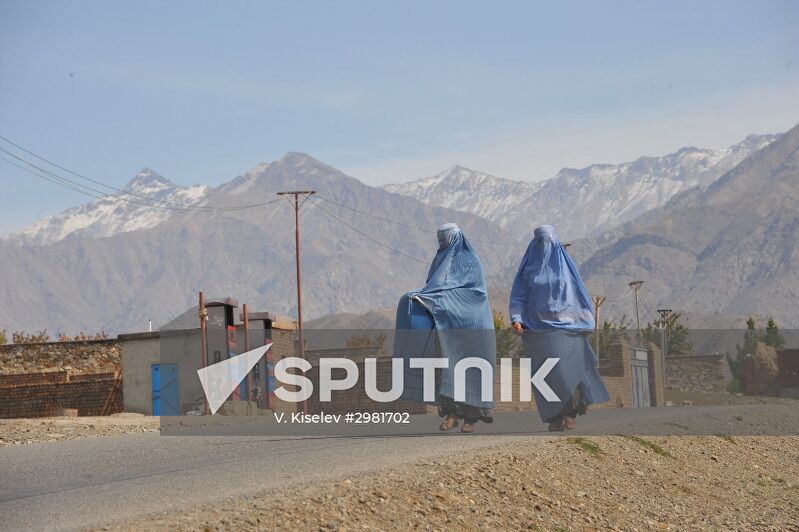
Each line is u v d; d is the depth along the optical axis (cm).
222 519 984
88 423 2456
